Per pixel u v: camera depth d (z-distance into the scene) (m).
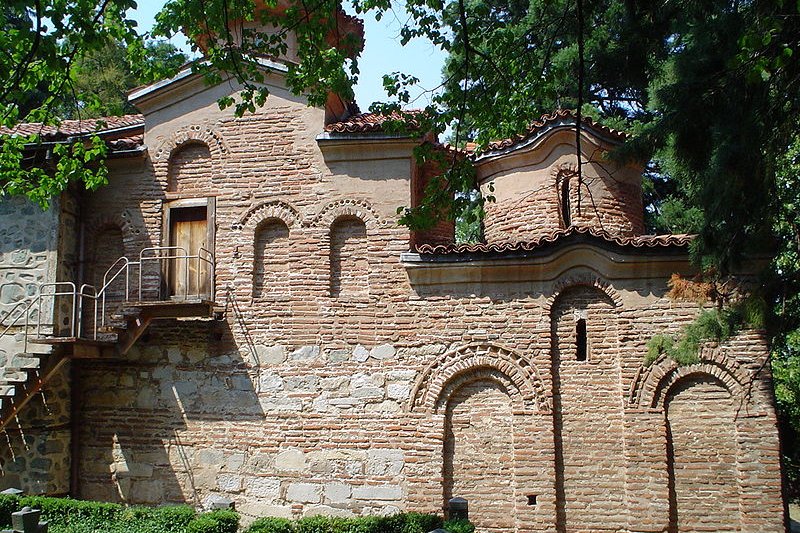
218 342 16.19
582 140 16.70
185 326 16.39
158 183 17.09
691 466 14.28
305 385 15.70
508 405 15.06
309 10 12.15
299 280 16.09
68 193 16.91
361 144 16.27
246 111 16.95
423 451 15.05
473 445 15.03
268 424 15.70
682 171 11.02
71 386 16.58
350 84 12.25
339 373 15.62
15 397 14.97
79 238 17.17
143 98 17.28
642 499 14.23
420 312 15.55
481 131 13.73
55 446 15.84
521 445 14.77
